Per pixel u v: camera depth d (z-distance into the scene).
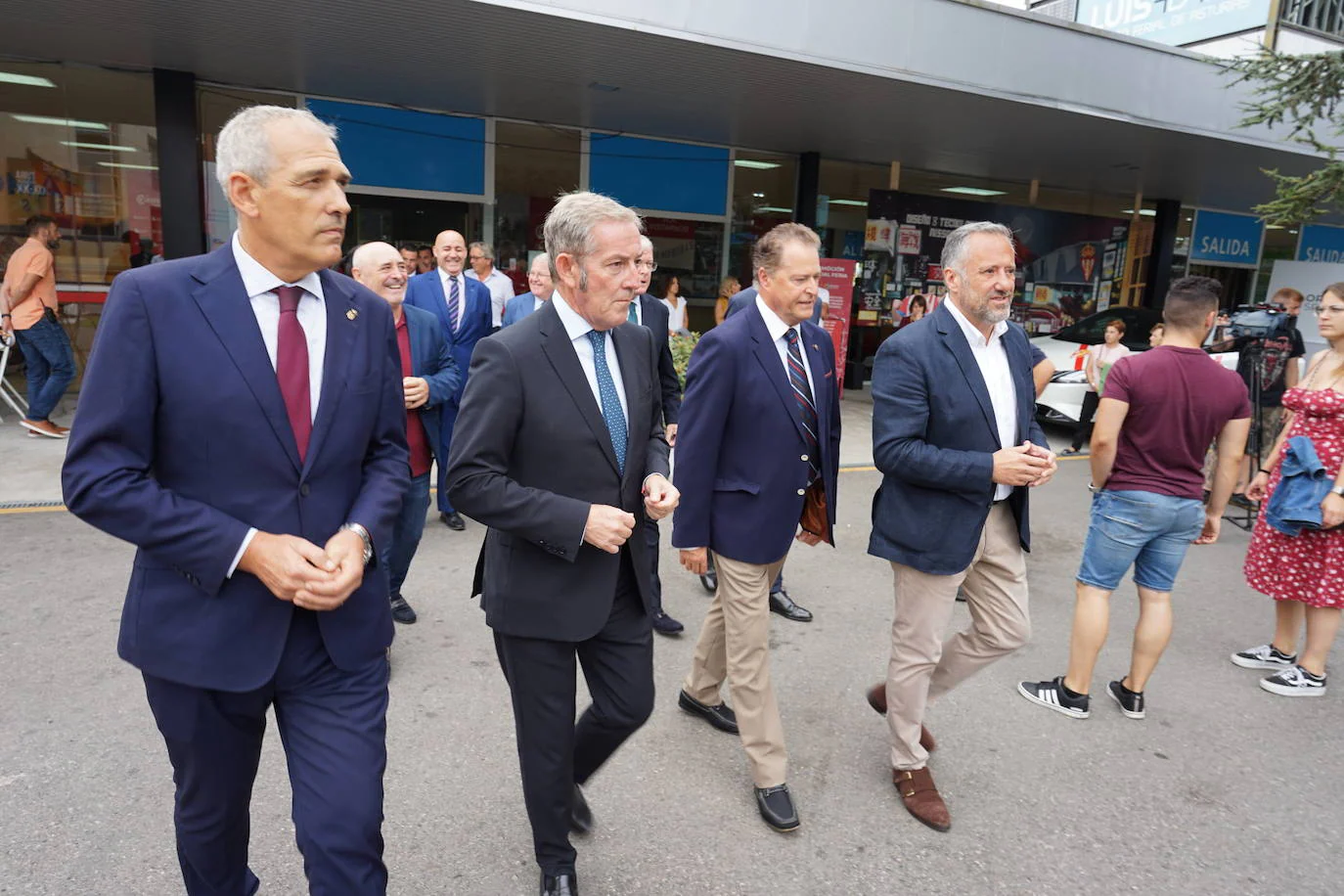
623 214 2.02
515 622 2.08
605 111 9.40
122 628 1.64
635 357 2.23
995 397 2.67
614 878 2.37
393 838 2.49
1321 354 3.79
